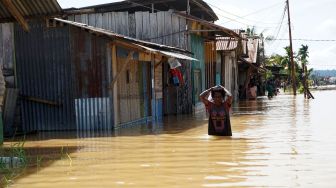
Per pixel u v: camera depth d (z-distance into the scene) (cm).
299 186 623
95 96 1405
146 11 2152
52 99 1438
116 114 1413
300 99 3350
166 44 2052
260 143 1035
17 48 1459
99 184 657
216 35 2489
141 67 1659
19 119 1450
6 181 684
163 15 2050
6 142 1168
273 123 1516
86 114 1413
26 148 1039
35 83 1450
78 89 1417
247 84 3606
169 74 1945
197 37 2278
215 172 723
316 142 1034
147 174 718
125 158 867
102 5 2198
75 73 1420
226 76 3047
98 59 1402
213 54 2683
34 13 1070
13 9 980
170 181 667
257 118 1730
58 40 1431
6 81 1444
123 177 700
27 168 783
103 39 1395
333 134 1177
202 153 909
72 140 1167
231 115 1900
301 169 734
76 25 1377
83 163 823
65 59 1427
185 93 2066
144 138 1166
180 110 2048
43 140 1187
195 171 734
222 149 955
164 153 917
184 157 866
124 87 1491
